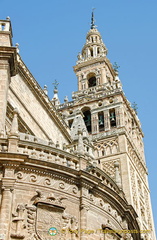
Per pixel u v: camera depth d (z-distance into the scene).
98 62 82.12
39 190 26.47
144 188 66.56
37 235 24.77
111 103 69.06
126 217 32.22
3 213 24.48
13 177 25.91
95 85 82.19
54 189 27.05
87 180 28.58
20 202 25.50
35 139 30.80
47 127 47.88
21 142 27.75
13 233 24.17
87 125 70.25
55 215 26.03
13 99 40.41
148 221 63.00
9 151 26.78
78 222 27.02
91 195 28.83
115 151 62.09
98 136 65.12
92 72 81.06
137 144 70.38
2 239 23.56
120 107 67.44
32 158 26.80
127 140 64.19
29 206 25.58
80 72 82.06
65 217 26.39
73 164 29.27
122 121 65.44
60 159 29.05
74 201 27.62
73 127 55.31
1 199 25.09
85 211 27.50
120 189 33.03
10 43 35.44
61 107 73.38
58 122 50.97
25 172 26.66
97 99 70.75
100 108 69.00
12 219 24.67
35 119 44.75
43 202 25.83
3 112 30.81
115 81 73.56
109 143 63.47
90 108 70.12
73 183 28.23
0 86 32.09
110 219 29.75
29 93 44.72
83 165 29.50
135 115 73.88
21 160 26.30
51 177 27.42
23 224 24.78
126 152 61.16
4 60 33.53
